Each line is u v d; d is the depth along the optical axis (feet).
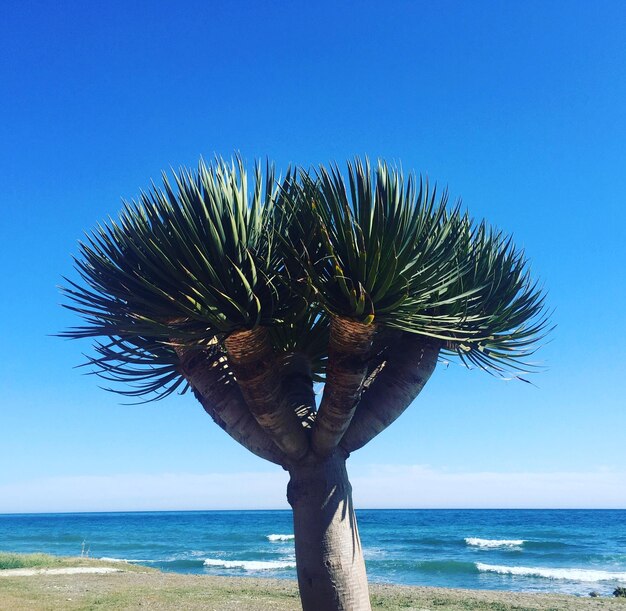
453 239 21.58
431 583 87.86
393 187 18.34
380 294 17.99
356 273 17.92
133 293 20.40
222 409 21.47
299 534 20.38
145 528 282.56
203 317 18.92
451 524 263.49
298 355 23.12
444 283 20.38
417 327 19.62
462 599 57.31
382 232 17.62
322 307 19.52
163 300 20.02
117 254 20.76
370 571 102.32
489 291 23.31
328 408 19.65
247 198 21.29
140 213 20.21
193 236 18.92
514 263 25.25
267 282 19.11
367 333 18.75
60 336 22.06
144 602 51.11
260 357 19.38
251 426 21.36
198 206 19.60
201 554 144.05
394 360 22.30
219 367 21.86
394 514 417.08
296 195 20.80
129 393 23.71
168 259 18.79
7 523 379.14
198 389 21.98
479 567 106.11
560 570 104.78
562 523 266.57
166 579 71.00
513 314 24.23
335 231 18.49
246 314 18.58
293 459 20.75
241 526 287.89
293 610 47.93
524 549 148.36
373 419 21.56
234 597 55.06
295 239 20.38
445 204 21.39
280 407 19.85
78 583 64.18
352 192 18.44
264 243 20.47
